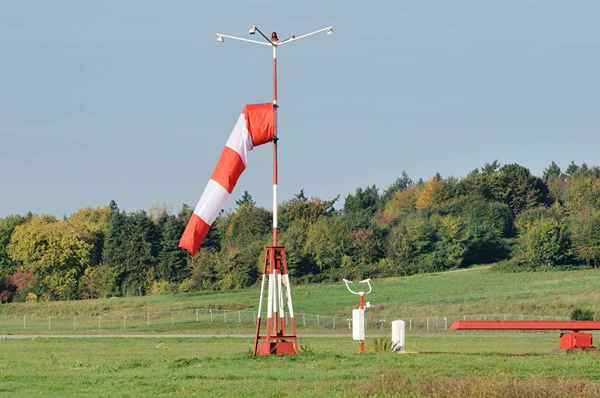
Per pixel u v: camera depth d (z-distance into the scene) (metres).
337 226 188.62
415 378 39.94
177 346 67.38
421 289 158.38
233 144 53.03
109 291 186.88
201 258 186.75
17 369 47.00
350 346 63.88
